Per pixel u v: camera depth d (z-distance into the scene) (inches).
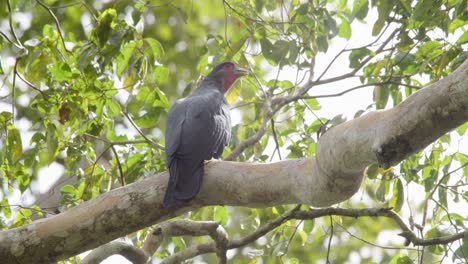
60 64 406.9
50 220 336.2
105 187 447.2
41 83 418.6
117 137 448.5
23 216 430.3
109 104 423.5
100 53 393.1
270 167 327.9
